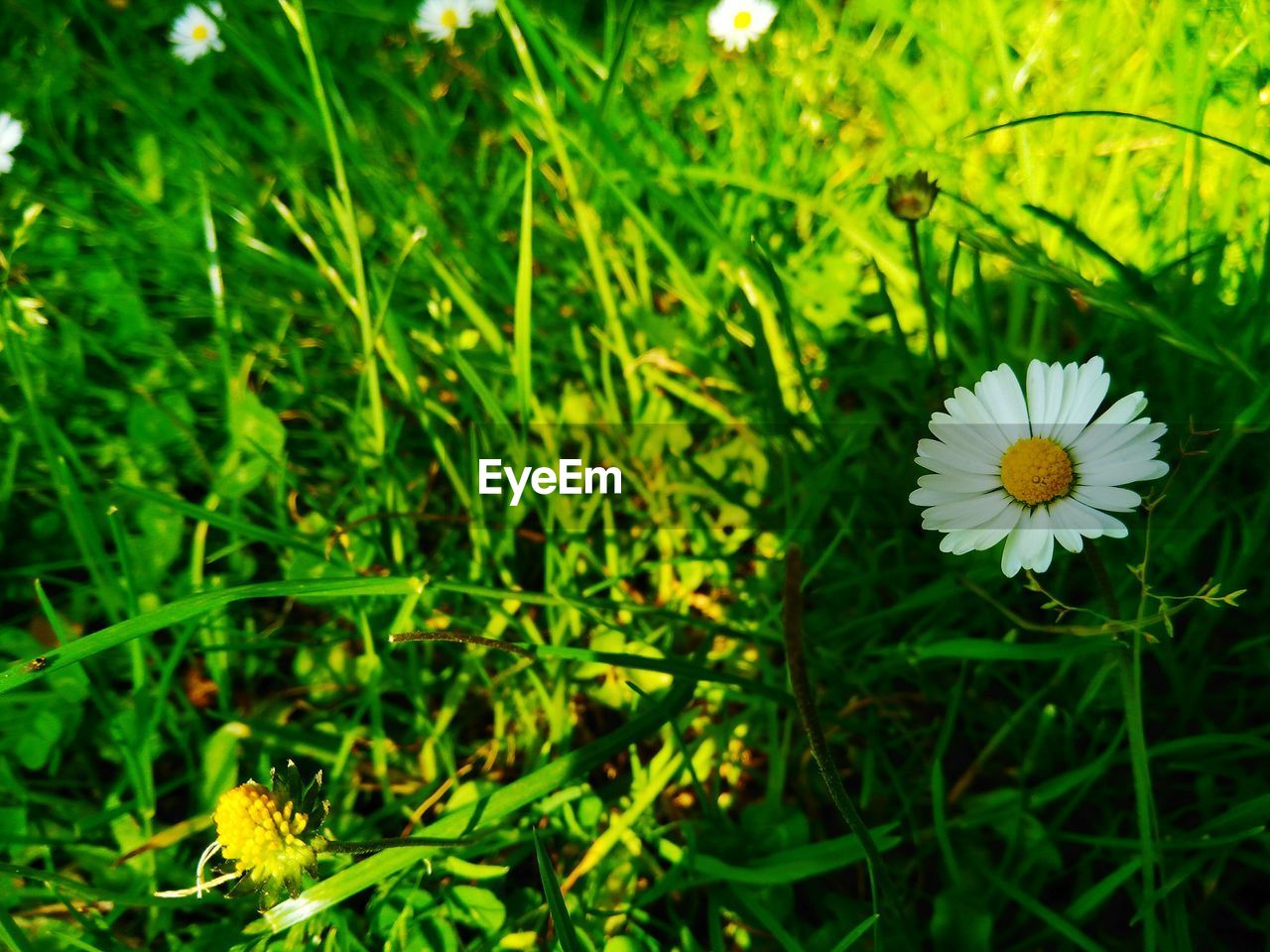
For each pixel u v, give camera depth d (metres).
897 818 0.21
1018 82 0.30
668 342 0.27
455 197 0.31
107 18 0.39
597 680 0.24
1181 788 0.21
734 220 0.30
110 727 0.22
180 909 0.21
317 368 0.29
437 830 0.20
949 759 0.23
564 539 0.25
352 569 0.24
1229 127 0.28
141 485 0.27
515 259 0.30
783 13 0.35
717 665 0.24
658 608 0.24
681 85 0.35
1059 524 0.17
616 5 0.38
